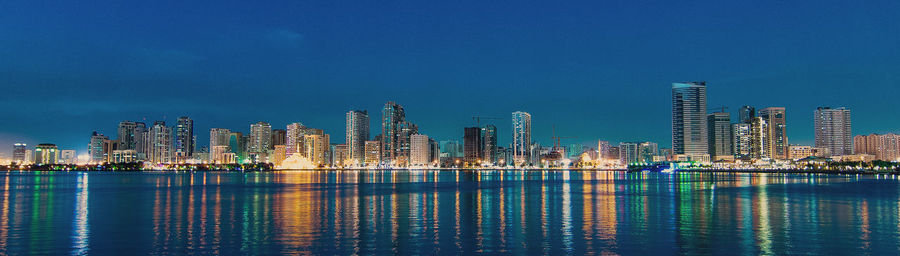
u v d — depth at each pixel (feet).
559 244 151.02
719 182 644.69
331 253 138.62
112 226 188.24
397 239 159.22
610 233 170.60
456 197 342.44
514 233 170.81
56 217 217.97
